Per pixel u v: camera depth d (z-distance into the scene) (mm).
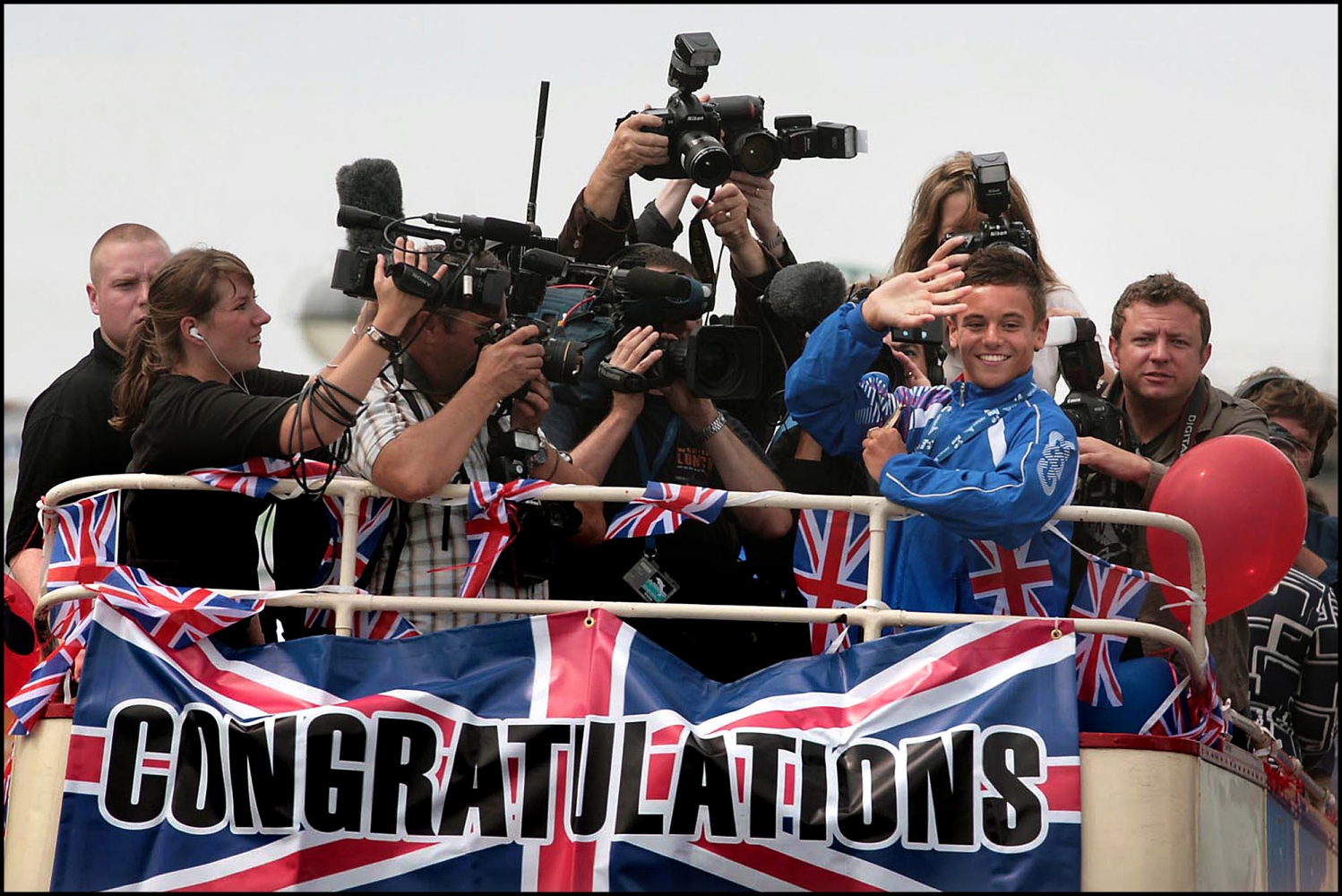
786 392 20047
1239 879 19344
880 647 18562
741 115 23688
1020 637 18453
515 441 19234
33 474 23469
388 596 19016
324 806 18156
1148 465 20922
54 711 19031
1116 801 18016
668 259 21812
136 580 18766
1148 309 22812
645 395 21750
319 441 18562
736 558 21641
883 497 18938
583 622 18734
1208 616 20875
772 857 17938
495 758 18266
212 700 18516
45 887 18438
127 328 23750
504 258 19922
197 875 18094
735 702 18516
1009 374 19172
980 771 18031
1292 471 20641
